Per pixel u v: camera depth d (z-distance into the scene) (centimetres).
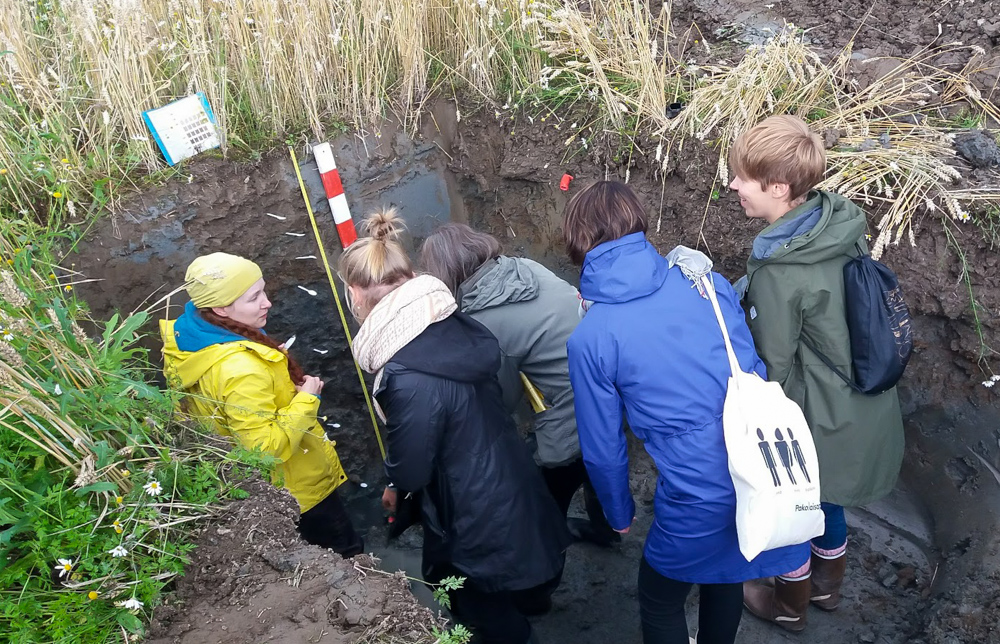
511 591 238
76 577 181
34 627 174
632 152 340
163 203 321
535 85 371
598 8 390
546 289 268
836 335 209
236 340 243
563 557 251
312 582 184
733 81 340
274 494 208
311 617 176
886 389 212
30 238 282
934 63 344
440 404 214
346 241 363
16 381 192
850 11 382
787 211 211
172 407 220
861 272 208
